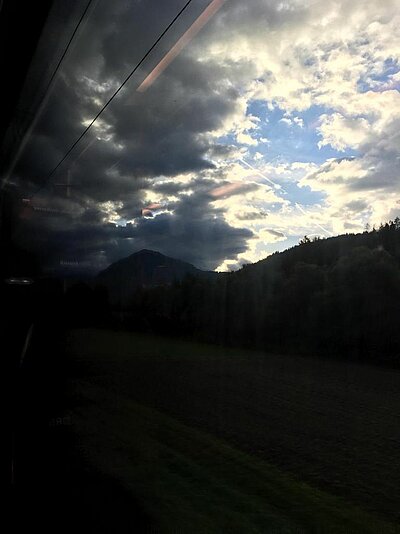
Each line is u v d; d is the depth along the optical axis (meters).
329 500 1.60
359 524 1.53
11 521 2.47
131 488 2.03
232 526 1.73
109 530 1.97
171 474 1.99
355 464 1.62
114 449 2.29
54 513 2.29
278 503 1.68
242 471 1.83
